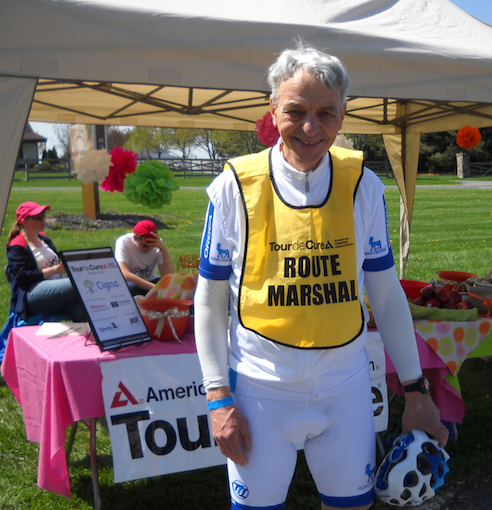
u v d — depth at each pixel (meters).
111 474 2.68
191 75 2.68
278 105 1.27
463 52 3.06
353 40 2.91
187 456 2.19
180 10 2.70
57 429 2.05
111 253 2.37
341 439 1.30
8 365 2.67
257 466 1.30
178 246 10.34
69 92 4.75
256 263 1.28
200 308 1.35
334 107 1.24
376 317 1.44
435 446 1.39
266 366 1.28
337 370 1.30
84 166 2.75
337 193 1.30
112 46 2.57
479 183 25.50
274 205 1.29
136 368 2.15
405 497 1.38
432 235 12.05
